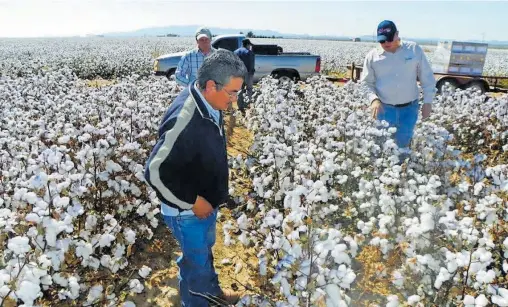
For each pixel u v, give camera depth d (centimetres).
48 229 236
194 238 263
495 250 295
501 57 4712
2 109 645
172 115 233
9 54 3128
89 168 370
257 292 293
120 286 311
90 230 307
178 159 229
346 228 382
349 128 479
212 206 258
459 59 1370
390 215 313
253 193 449
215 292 291
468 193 388
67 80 956
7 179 357
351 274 219
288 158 452
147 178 229
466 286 248
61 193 312
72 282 246
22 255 217
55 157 327
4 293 198
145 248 394
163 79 830
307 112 723
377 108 494
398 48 497
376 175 400
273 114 616
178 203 236
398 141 527
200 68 233
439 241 268
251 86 1065
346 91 838
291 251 237
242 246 395
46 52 3391
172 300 330
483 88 1347
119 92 749
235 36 1497
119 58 2678
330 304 217
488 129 671
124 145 421
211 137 235
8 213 252
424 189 312
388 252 296
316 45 5500
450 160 460
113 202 377
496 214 322
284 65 1508
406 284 263
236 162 521
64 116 564
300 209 269
